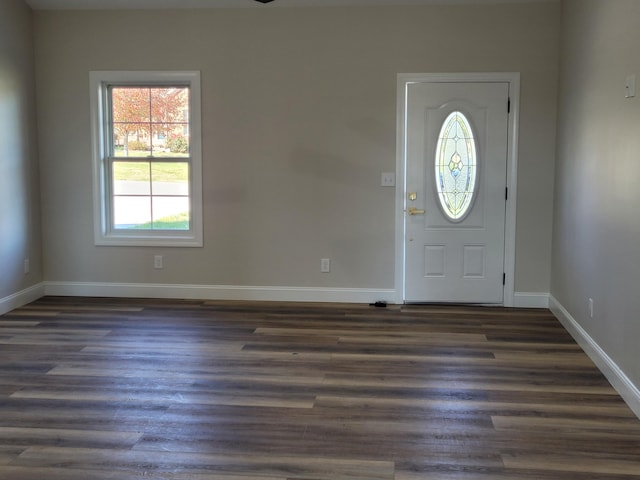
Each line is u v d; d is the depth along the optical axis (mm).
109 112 5594
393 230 5391
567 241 4637
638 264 3051
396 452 2703
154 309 5234
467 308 5301
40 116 5539
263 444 2777
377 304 5383
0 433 2879
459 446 2760
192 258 5602
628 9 3236
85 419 3035
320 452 2703
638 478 2486
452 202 5324
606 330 3605
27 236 5418
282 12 5285
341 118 5324
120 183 5660
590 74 4020
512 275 5320
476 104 5199
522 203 5242
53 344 4246
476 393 3377
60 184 5598
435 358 3973
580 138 4270
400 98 5254
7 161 5090
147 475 2506
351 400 3277
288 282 5539
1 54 4984
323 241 5465
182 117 5543
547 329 4648
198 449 2730
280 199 5457
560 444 2773
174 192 5625
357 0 5148
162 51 5395
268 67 5344
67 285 5715
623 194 3293
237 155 5445
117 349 4141
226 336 4453
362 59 5258
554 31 5059
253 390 3418
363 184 5371
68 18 5426
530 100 5145
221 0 5227
